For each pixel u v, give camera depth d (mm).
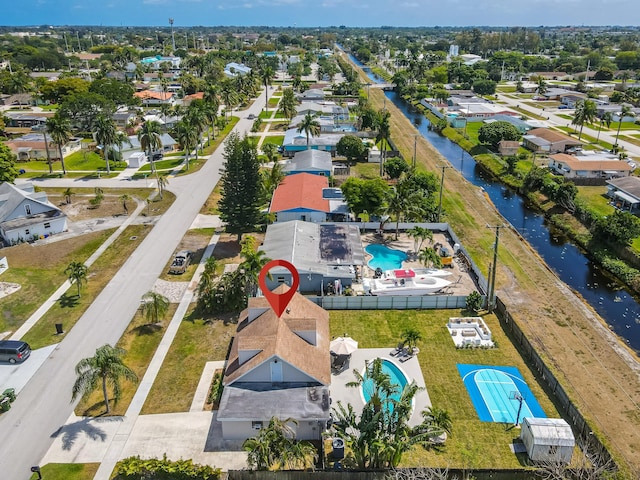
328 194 83125
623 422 39531
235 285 53656
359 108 155500
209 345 48469
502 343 49312
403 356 47156
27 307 55031
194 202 85875
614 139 129750
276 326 42406
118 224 77125
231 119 150875
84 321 52406
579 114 128625
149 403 41250
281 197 81375
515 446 36938
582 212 79812
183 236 72812
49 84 166125
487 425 39031
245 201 66500
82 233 73938
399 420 34188
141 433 38156
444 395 42188
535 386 43344
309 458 35625
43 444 37156
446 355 47406
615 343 50219
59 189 92250
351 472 32906
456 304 55375
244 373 39250
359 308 55156
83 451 36500
